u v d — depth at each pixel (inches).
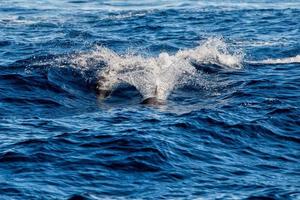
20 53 2605.8
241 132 1593.3
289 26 3304.6
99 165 1374.3
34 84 1990.7
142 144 1476.4
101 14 3737.7
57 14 3745.1
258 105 1795.0
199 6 4042.8
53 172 1336.1
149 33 3147.1
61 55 2287.2
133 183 1300.4
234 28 3267.7
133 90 1974.7
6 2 4212.6
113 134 1545.3
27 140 1494.8
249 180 1333.7
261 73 2181.3
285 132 1611.7
